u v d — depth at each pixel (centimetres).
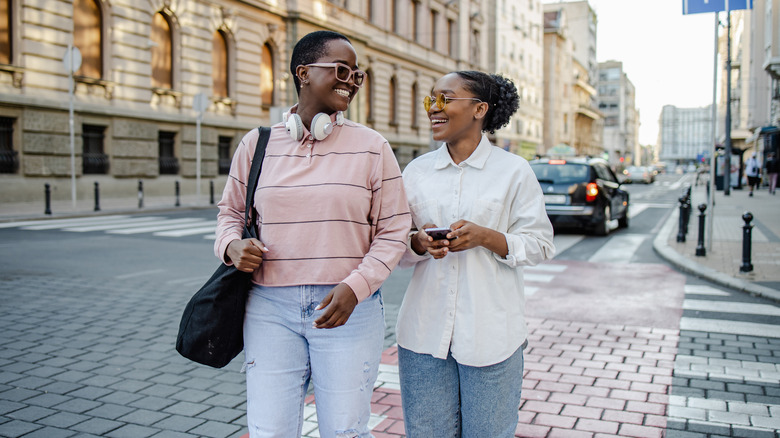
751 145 4362
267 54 2633
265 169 208
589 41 9469
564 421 347
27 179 1705
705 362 452
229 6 2366
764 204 2038
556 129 7100
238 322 205
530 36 5825
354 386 203
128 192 1998
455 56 4128
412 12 3638
